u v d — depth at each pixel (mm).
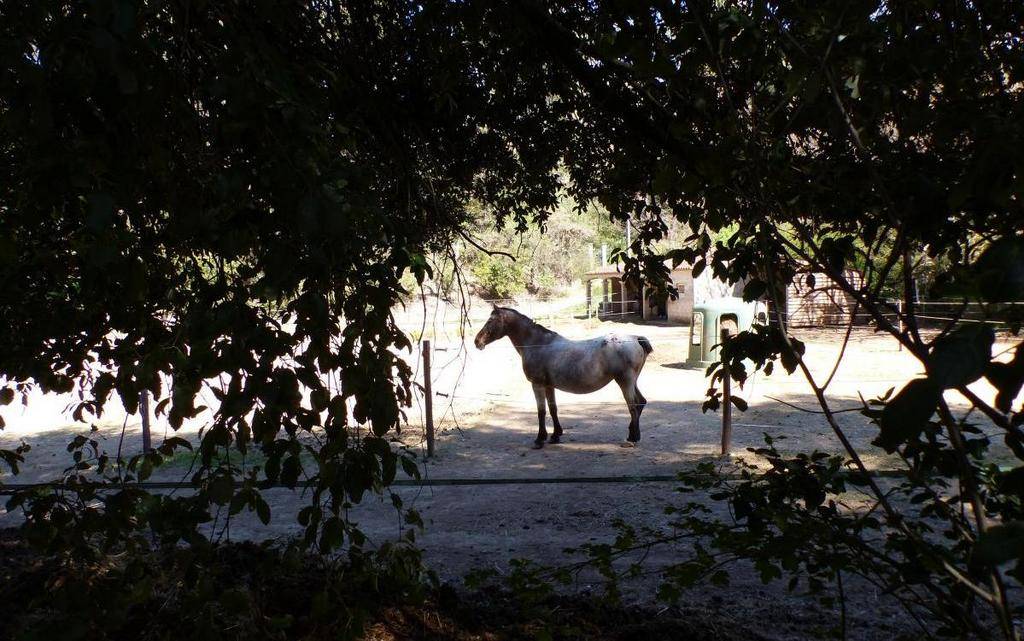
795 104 2000
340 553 4418
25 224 2008
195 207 1684
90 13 1252
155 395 1790
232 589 2355
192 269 2621
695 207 2906
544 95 3607
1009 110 1660
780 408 11523
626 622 3729
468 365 18000
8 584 3920
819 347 18922
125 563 3246
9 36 1381
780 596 4320
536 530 6105
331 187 1643
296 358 1823
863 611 4031
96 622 2248
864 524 2221
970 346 984
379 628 3357
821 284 19188
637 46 1749
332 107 2588
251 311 1740
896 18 1657
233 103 1503
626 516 6395
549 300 32375
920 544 1887
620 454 9102
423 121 3570
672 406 12445
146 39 1476
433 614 3598
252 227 1755
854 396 12133
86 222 1411
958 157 1861
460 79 3248
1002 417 1256
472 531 6117
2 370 3129
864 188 2115
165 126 1732
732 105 1803
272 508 6758
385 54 3367
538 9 2354
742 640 3568
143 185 1715
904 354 17406
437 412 12227
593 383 9617
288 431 1866
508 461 8891
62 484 2965
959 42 1665
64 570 2660
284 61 1790
